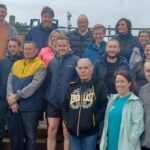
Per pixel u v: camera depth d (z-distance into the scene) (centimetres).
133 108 351
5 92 420
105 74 396
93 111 366
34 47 413
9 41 434
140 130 345
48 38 476
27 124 407
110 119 357
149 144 343
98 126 369
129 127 349
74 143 372
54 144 409
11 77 415
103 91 370
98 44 444
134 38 463
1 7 471
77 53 470
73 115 369
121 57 404
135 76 415
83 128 364
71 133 371
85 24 470
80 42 471
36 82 404
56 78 403
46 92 409
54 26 490
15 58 432
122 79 357
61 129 418
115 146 352
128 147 346
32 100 408
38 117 414
